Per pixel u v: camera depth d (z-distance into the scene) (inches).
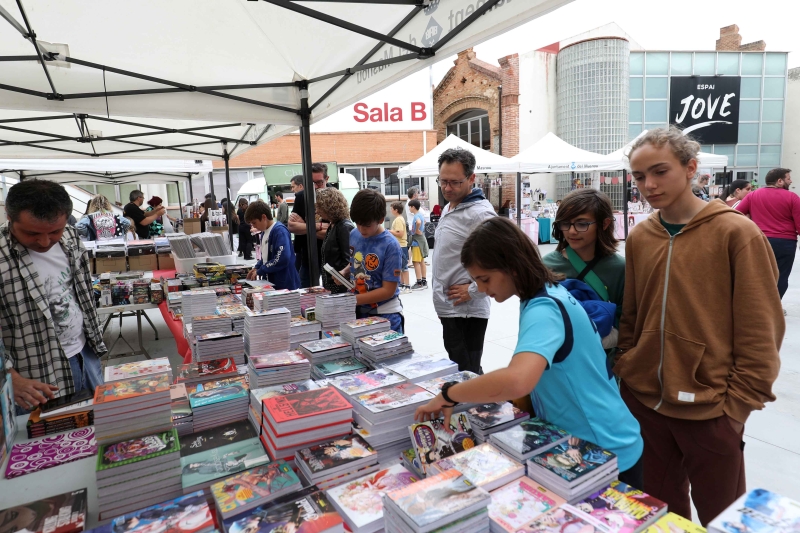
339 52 116.6
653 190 59.3
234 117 137.0
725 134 749.9
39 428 62.0
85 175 425.7
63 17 92.1
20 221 71.3
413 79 545.0
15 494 49.6
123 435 51.8
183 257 176.6
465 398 45.5
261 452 54.1
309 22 101.2
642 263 65.2
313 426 52.7
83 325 88.0
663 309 61.6
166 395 53.1
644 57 704.4
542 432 50.9
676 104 722.8
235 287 141.6
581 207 68.6
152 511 42.4
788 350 163.6
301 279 182.4
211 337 82.6
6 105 108.3
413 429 52.1
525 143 657.0
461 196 98.7
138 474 46.3
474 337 102.0
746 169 780.6
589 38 612.4
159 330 216.2
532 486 45.0
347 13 94.4
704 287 58.4
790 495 89.5
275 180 458.3
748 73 744.3
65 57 103.7
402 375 67.7
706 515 62.2
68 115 155.3
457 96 724.0
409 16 90.2
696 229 59.3
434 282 104.3
